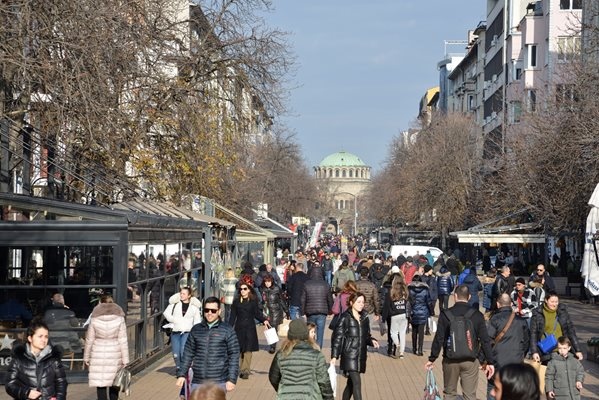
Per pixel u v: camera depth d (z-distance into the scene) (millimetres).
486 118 110625
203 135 35875
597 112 46781
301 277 33656
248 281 23969
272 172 94438
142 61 33031
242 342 23969
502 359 17484
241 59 37438
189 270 31625
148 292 25469
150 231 25375
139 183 36938
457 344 17016
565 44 76625
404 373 25688
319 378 13203
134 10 30453
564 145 50469
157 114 33875
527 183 57969
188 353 15273
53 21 24891
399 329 28922
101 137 27562
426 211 94875
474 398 17234
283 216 107500
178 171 35906
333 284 37625
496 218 69500
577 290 59000
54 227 21812
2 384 21516
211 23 37500
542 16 81875
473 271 34094
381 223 153500
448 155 91625
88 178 30625
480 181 87938
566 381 16250
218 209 48594
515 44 90188
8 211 21969
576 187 50000
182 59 36438
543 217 56281
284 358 13180
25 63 23688
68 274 21906
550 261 73062
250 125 39281
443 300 37719
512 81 89688
